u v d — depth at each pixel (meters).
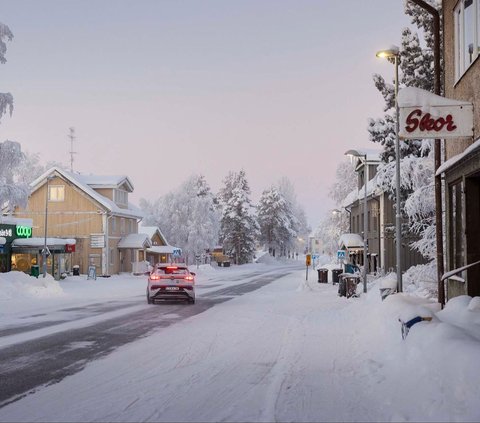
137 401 6.26
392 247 34.47
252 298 23.38
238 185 117.75
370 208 39.88
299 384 7.03
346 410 5.78
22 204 27.70
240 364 8.48
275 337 11.38
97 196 49.38
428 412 5.32
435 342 6.75
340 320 14.05
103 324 14.12
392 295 13.11
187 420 5.50
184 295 20.14
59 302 21.86
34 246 37.81
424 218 22.27
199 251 75.62
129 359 9.02
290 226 117.88
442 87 14.23
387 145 25.11
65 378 7.57
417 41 24.31
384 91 25.97
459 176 11.76
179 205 76.62
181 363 8.61
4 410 5.93
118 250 52.44
